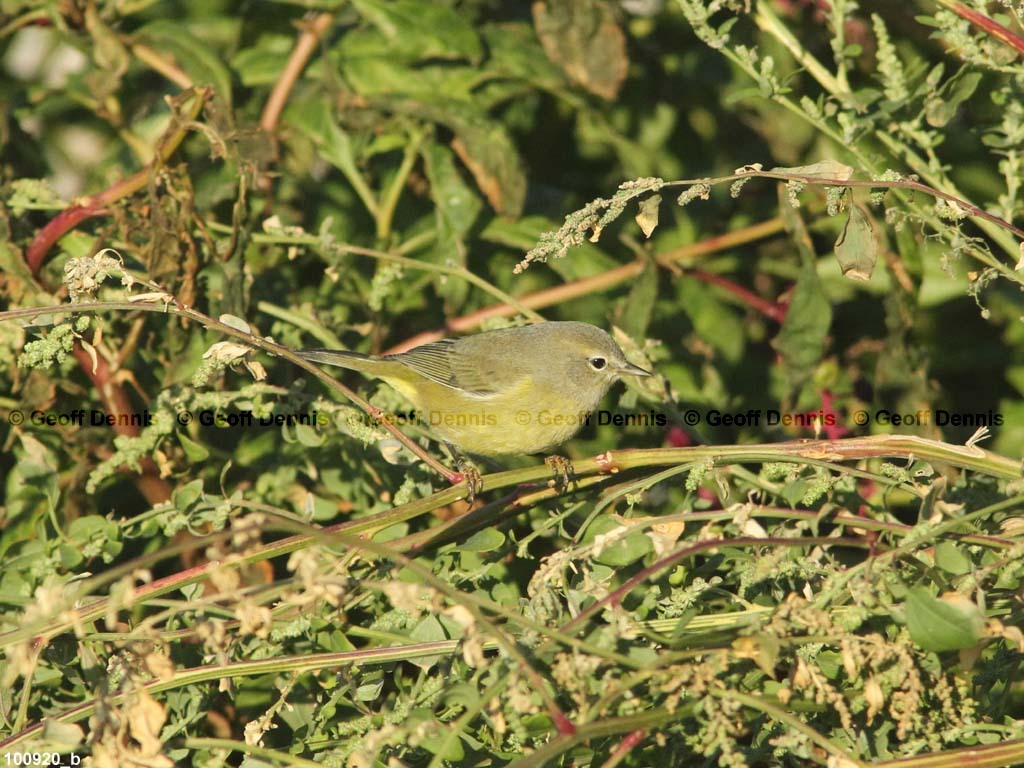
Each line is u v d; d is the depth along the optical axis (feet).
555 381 34.86
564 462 28.14
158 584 25.12
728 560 25.71
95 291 25.89
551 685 21.89
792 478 26.99
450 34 36.78
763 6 31.12
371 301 34.30
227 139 32.01
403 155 38.99
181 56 36.99
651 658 20.93
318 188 40.40
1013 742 20.12
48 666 25.48
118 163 39.37
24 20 37.40
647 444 37.27
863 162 29.60
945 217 26.32
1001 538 22.40
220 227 34.47
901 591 20.74
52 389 33.35
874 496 28.55
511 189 35.99
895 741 22.93
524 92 37.32
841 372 37.91
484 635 21.22
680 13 40.06
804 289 33.55
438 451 36.17
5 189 33.96
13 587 27.55
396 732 20.08
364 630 25.05
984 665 24.00
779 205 34.53
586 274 37.91
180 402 30.04
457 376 35.04
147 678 22.98
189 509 27.66
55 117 41.37
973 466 25.72
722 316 38.04
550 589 23.54
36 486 28.02
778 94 29.94
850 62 30.48
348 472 33.35
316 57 38.47
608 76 37.14
